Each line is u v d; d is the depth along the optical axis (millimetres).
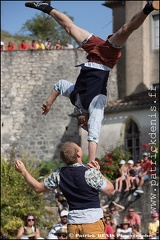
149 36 41906
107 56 7973
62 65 41656
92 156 8109
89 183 8281
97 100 8047
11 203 26469
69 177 8375
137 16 7523
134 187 27984
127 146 35688
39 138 40875
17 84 41656
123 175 28438
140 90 41188
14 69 41812
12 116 41312
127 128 35875
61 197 26516
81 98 8109
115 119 36125
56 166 38844
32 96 41562
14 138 41031
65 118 40750
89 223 8312
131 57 41656
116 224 22875
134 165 29703
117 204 26953
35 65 41812
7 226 25766
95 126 8031
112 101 36781
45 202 27578
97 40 8031
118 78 42094
